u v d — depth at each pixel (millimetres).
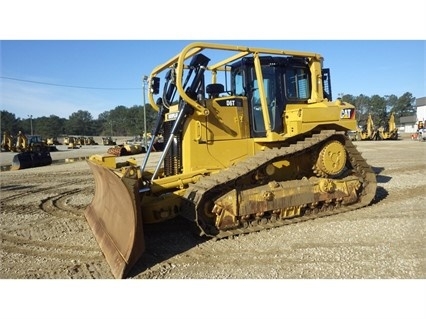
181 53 5570
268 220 6074
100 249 5316
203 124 6160
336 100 7223
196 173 6078
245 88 6598
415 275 4121
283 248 5062
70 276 4398
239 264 4574
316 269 4340
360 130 39344
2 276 4426
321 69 7199
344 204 6941
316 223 6199
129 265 4336
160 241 5555
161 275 4340
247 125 6582
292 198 6199
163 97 6391
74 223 6777
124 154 28344
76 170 16984
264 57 6707
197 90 6105
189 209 5547
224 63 7191
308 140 6469
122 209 4797
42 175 15203
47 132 109125
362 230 5746
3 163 24234
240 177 5781
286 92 6922
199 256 4891
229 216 5664
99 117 136000
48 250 5328
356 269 4309
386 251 4844
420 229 5750
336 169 6688
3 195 10094
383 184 9664
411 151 20891
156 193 5797
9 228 6496
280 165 6602
